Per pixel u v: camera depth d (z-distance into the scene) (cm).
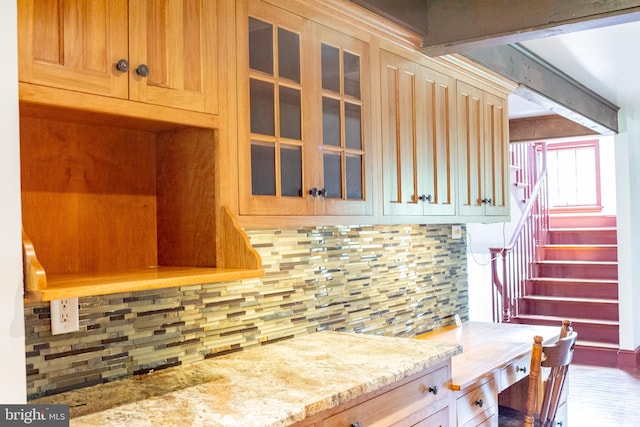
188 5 177
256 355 217
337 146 232
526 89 366
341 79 235
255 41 199
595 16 233
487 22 259
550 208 868
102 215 187
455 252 385
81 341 175
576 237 727
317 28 223
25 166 168
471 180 327
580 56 371
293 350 225
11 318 114
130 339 188
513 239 631
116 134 192
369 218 247
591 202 840
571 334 262
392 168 263
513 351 285
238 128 192
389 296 313
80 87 147
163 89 168
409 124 276
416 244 341
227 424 142
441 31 271
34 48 138
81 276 161
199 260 192
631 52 362
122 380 184
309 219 216
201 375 189
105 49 153
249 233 231
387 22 251
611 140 821
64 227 177
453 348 225
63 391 171
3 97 114
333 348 228
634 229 590
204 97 181
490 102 351
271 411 151
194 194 193
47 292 123
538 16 246
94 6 151
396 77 268
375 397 183
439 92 300
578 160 851
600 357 584
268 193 202
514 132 607
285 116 209
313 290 262
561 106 421
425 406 208
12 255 115
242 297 227
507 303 613
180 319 204
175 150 198
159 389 174
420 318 340
